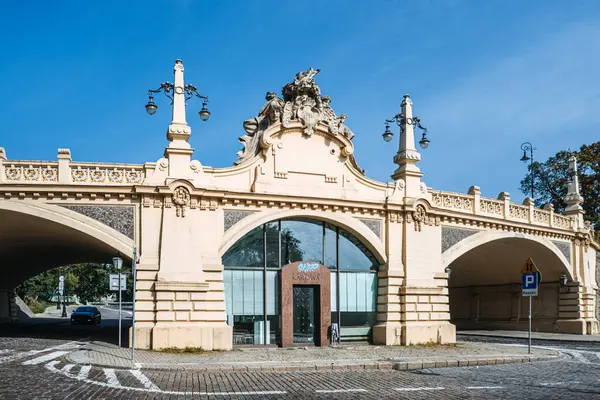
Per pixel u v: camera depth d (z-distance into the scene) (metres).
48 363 16.69
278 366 16.69
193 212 21.66
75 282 80.75
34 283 66.56
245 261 23.12
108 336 27.80
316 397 11.93
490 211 29.94
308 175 24.14
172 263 21.00
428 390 12.89
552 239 34.34
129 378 14.19
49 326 38.84
